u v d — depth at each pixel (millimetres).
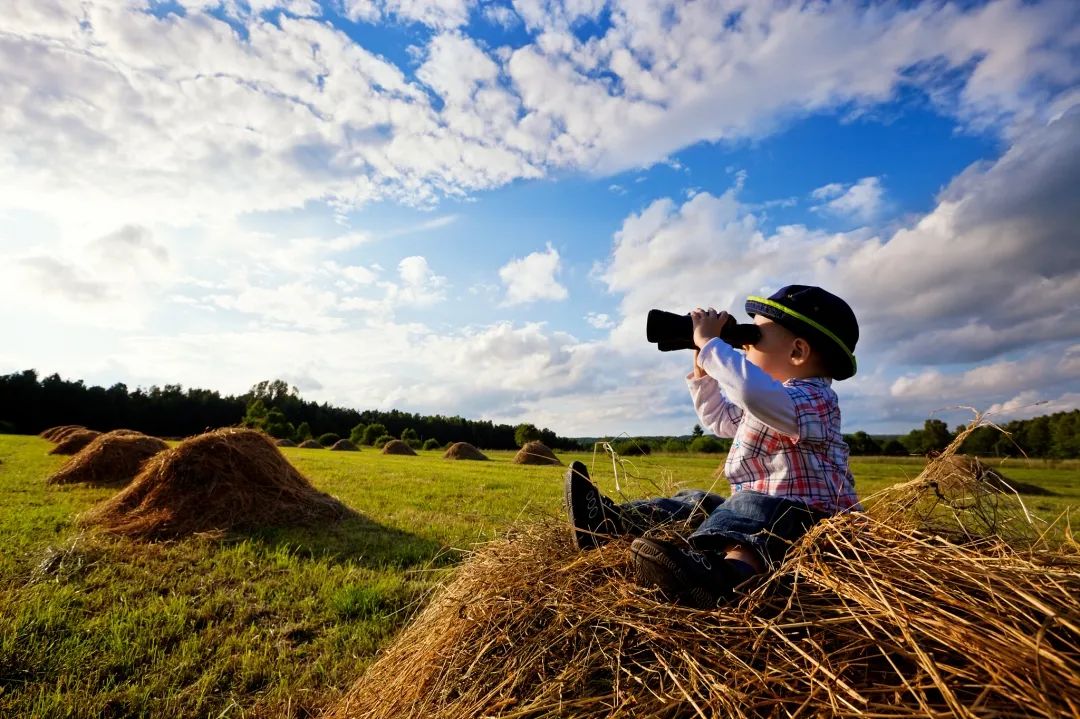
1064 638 1214
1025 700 1078
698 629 1508
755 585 1679
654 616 1583
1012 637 1200
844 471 2131
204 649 3002
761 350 2305
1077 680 1064
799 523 1871
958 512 1913
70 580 4066
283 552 4984
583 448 52406
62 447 17938
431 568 4543
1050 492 14102
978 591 1388
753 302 2373
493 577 2004
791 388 2102
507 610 1798
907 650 1277
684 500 2406
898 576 1466
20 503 7574
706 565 1633
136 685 2594
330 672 2770
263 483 6793
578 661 1540
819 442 2045
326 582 4109
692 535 1925
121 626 3178
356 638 3150
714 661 1407
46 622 3176
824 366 2219
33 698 2455
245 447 7062
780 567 1673
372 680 2092
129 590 3863
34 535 5504
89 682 2604
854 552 1587
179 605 3539
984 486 1941
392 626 3348
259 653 2973
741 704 1265
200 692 2561
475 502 8680
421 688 1760
